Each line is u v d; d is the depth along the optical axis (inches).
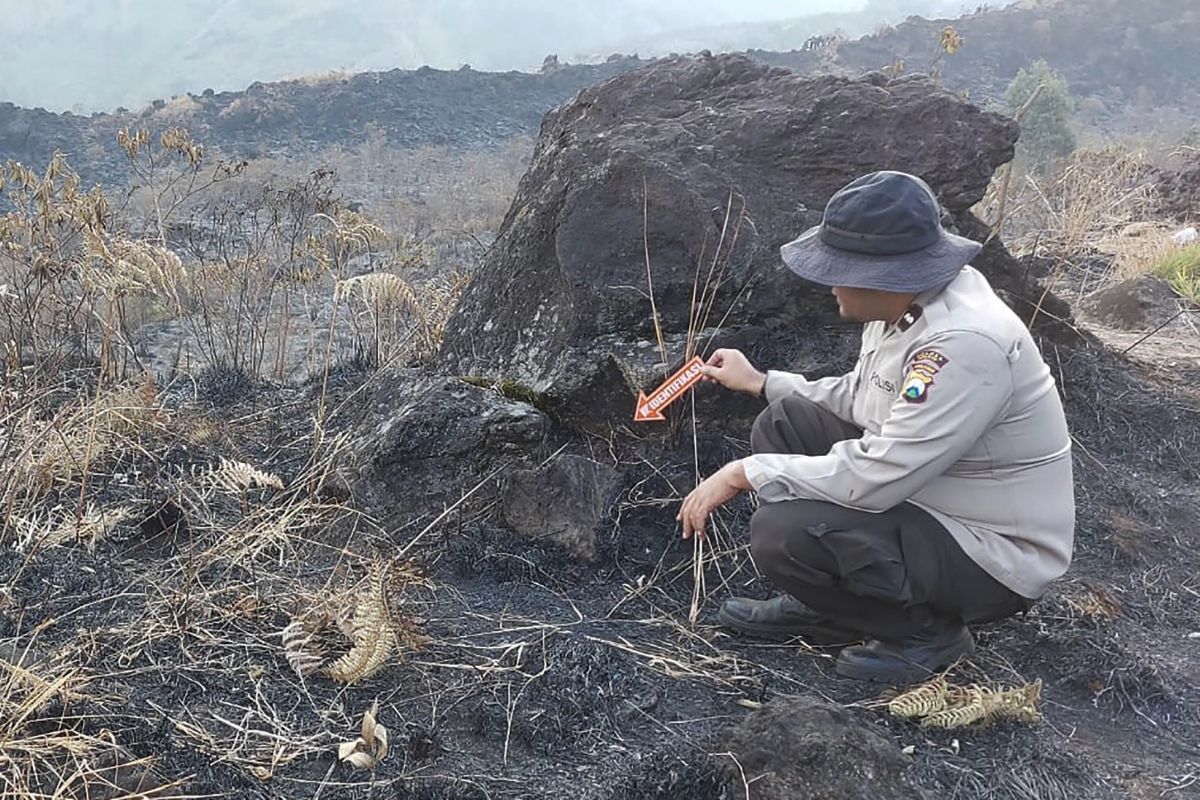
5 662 100.1
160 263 191.0
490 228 507.5
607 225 167.0
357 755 98.0
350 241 236.4
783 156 175.9
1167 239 317.7
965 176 178.7
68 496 148.7
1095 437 189.2
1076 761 109.0
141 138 221.1
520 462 146.3
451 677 112.2
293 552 136.1
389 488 145.0
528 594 130.8
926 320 106.0
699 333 160.7
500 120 1000.2
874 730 105.7
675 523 144.9
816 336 164.7
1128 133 987.3
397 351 208.4
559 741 104.4
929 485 110.6
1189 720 120.8
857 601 115.2
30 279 196.7
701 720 109.1
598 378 159.2
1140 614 143.6
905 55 1157.7
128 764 94.2
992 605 112.8
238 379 212.4
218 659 112.9
